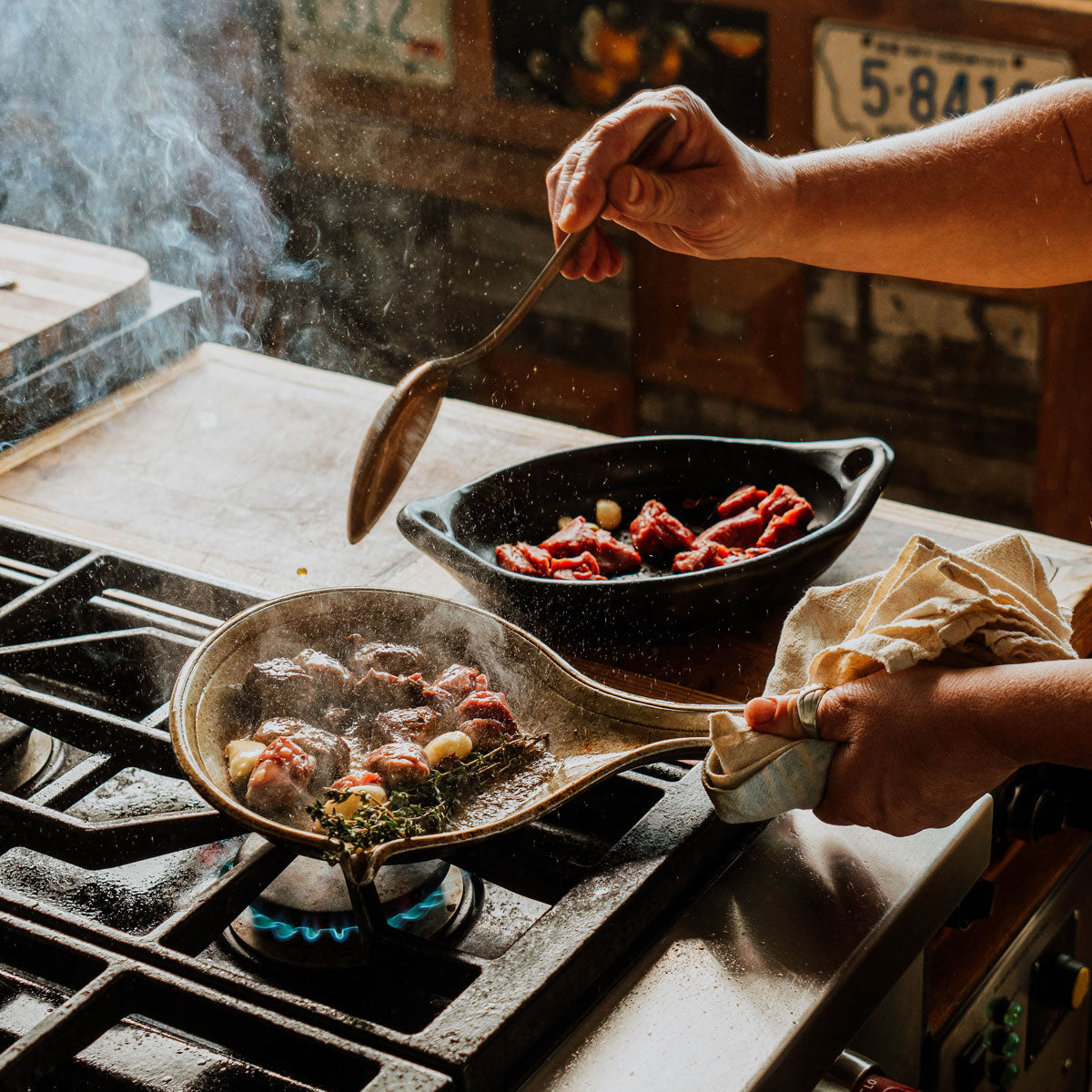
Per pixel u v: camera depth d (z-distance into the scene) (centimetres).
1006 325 238
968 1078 115
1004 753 84
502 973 77
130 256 177
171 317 171
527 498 133
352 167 288
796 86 238
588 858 89
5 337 155
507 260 282
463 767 92
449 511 126
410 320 298
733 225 119
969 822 94
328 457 153
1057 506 249
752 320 263
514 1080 75
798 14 231
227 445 155
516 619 120
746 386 271
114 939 79
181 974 77
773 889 88
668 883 86
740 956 82
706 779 88
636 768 98
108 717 98
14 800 89
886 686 87
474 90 267
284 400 164
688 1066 74
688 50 245
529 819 84
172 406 164
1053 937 128
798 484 134
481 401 298
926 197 124
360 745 96
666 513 129
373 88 277
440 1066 71
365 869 77
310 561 134
